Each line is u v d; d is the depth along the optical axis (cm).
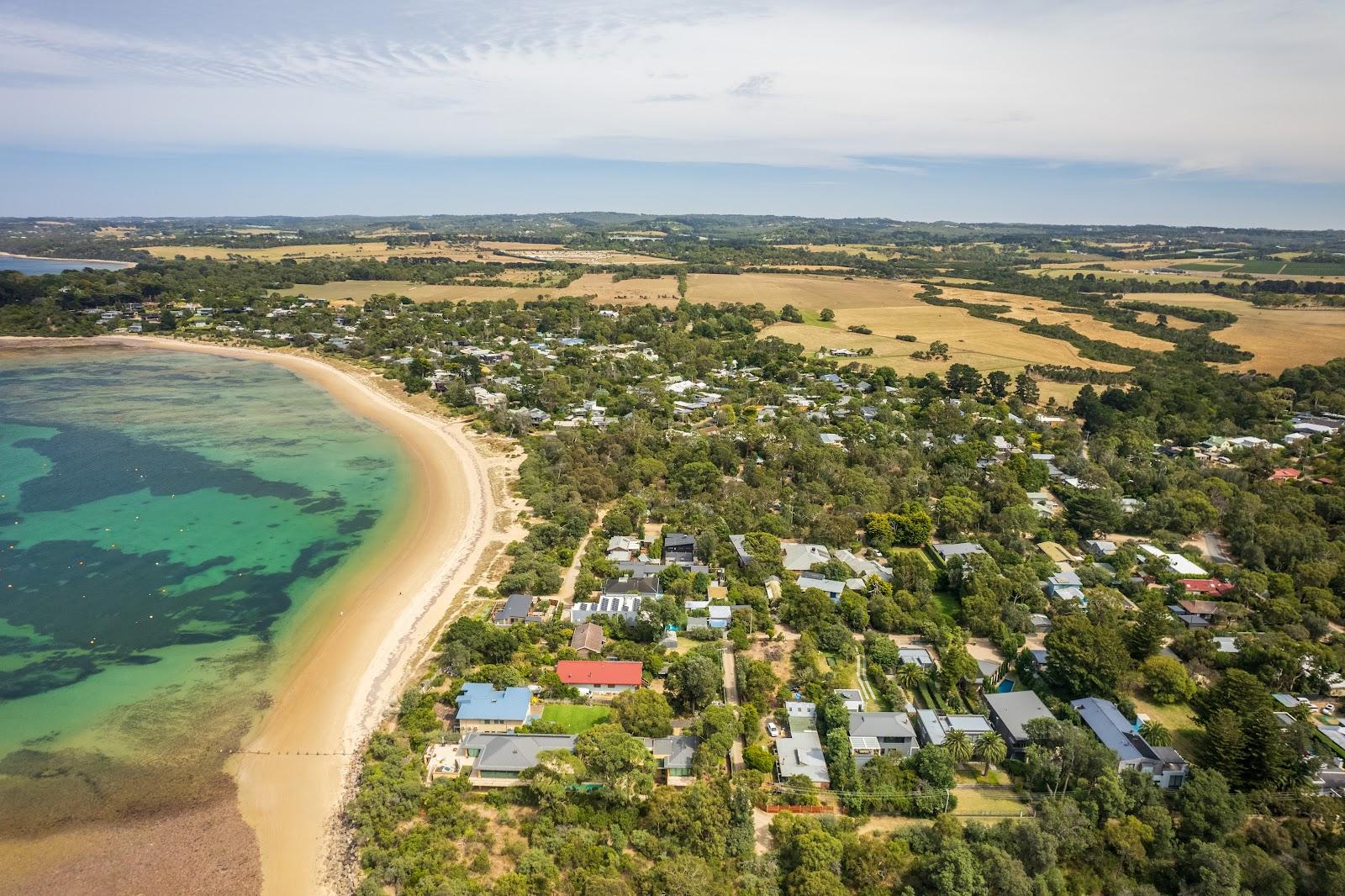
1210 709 9088
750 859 7181
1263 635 10594
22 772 8375
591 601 11775
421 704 9306
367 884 6850
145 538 14150
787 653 10706
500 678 9569
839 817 7681
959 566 12412
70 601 11919
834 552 13500
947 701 9594
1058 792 8044
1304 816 7769
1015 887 6706
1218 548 14162
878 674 9950
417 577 12875
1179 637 10762
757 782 8012
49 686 9869
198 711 9450
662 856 7231
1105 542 13938
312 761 8644
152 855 7375
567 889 6838
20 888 6981
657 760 8388
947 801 7875
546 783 7731
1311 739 8662
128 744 8850
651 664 10112
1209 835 7369
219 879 7125
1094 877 7131
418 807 7825
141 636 11050
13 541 13825
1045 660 10206
